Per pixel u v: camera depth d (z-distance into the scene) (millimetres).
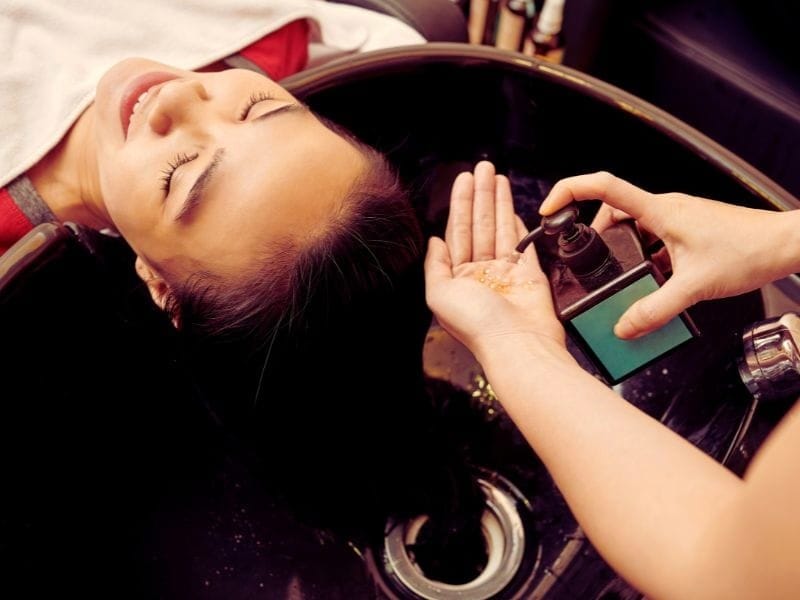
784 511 273
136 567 605
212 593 626
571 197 548
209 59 833
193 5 844
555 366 489
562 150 739
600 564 580
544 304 570
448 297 565
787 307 603
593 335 563
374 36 903
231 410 674
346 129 727
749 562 289
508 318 538
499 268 614
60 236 530
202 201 570
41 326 525
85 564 570
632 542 373
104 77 678
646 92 1084
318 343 596
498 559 644
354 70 690
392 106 737
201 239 577
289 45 875
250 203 564
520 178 787
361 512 677
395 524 671
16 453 519
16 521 514
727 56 938
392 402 655
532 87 694
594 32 1044
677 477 385
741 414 548
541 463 689
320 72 690
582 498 413
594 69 1114
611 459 411
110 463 616
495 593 619
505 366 504
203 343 624
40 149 767
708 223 529
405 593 628
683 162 649
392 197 623
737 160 611
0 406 500
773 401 526
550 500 667
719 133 1009
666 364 670
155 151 593
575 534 633
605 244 554
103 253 622
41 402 537
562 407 453
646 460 401
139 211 600
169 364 665
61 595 539
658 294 530
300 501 684
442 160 788
